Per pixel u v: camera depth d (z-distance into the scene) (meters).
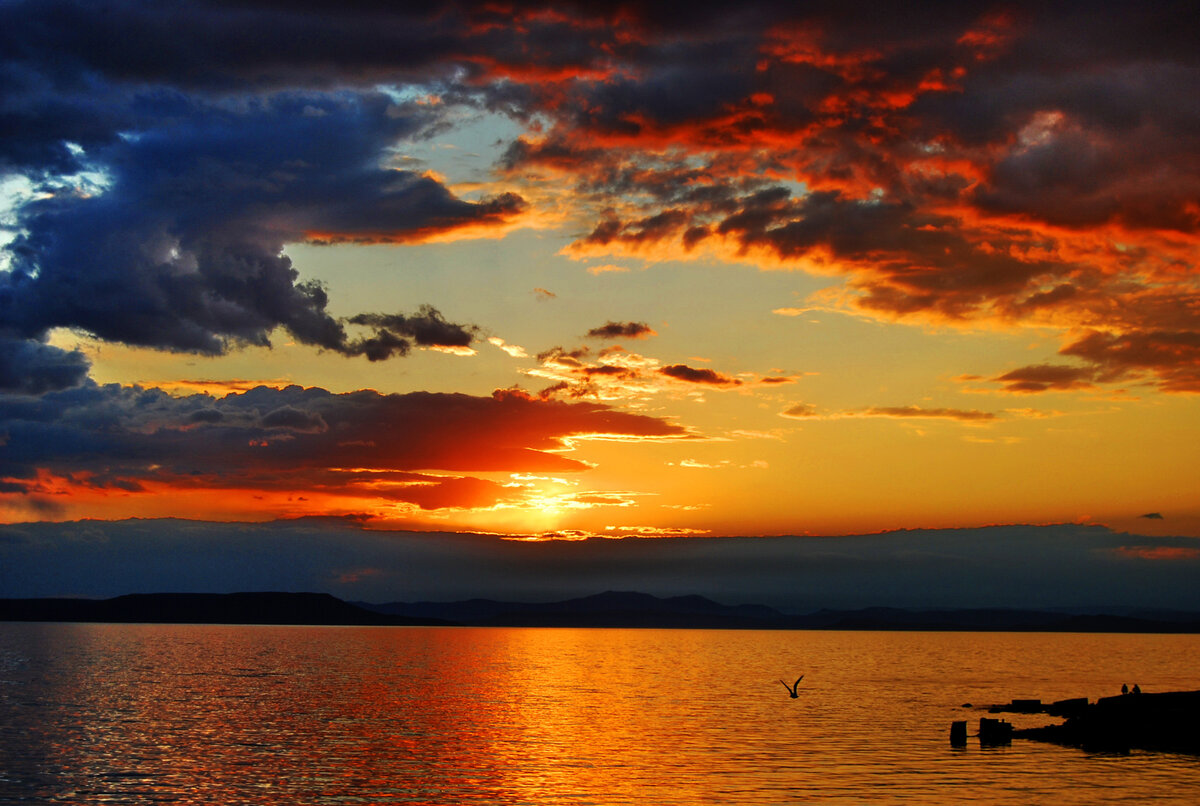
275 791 48.03
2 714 79.69
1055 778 50.78
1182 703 69.81
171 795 47.16
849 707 89.56
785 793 47.28
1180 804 44.88
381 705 90.81
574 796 46.78
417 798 46.44
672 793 47.38
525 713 83.69
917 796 46.53
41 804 45.28
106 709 84.56
